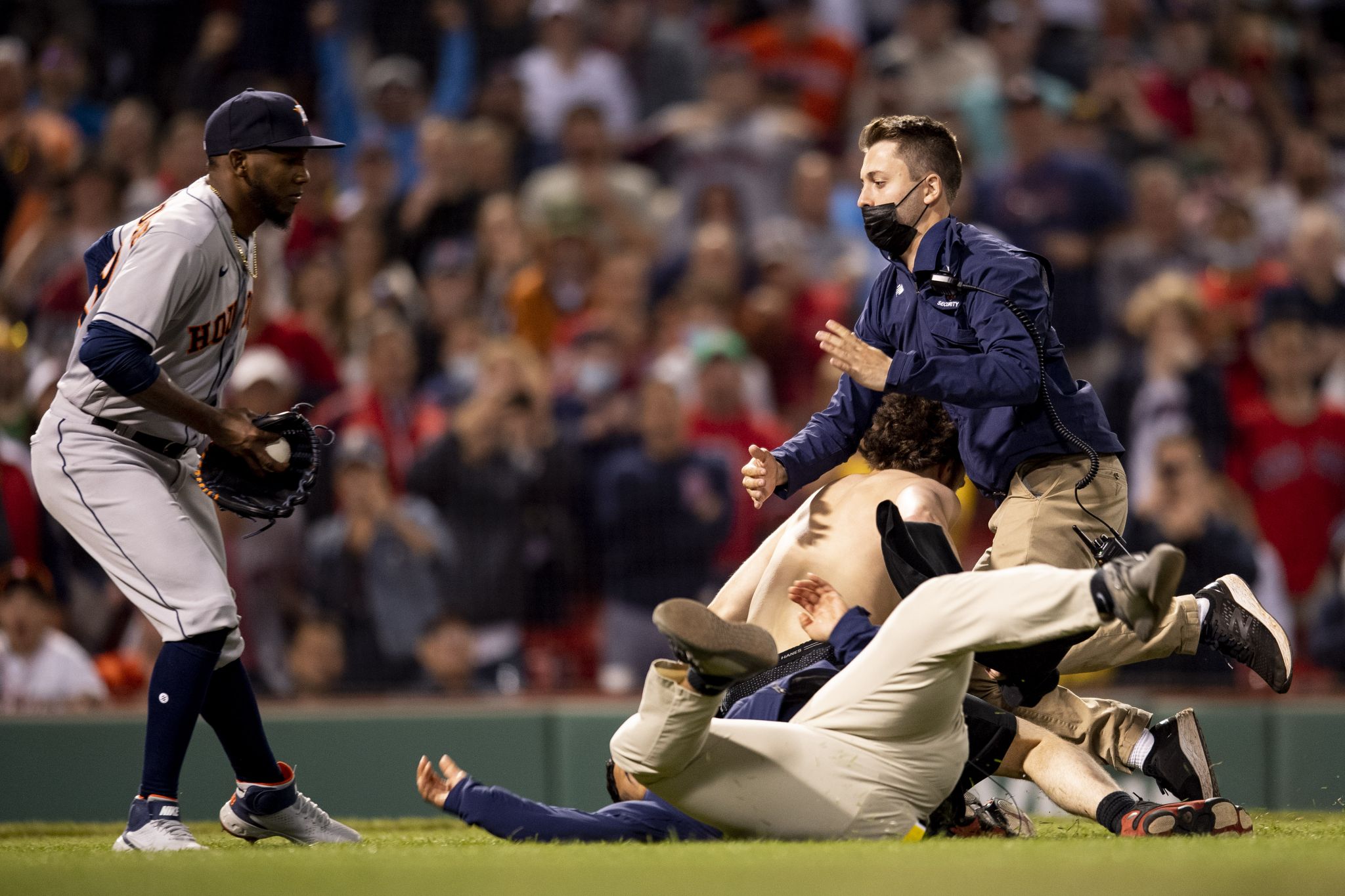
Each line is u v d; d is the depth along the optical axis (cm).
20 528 2405
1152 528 2525
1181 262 3294
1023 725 1290
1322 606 2597
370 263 3284
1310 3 4062
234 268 1288
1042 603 1000
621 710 2158
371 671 2516
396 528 2552
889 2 4053
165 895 779
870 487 1276
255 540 2514
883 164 1338
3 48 3550
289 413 1278
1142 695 2188
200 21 3756
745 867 859
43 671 2222
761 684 1230
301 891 786
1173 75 3803
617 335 3039
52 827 1836
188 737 1228
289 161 1277
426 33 3734
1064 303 3203
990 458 1333
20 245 3194
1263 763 2130
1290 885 757
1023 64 3738
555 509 2628
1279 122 3853
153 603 1230
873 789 1079
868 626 1141
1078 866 852
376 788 2116
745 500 2717
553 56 3716
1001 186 3344
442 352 3088
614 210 3419
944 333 1305
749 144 3516
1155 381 2909
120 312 1202
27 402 2695
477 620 2566
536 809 1138
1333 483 2892
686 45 3819
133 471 1254
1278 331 2973
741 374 2861
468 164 3400
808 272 3362
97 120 3641
